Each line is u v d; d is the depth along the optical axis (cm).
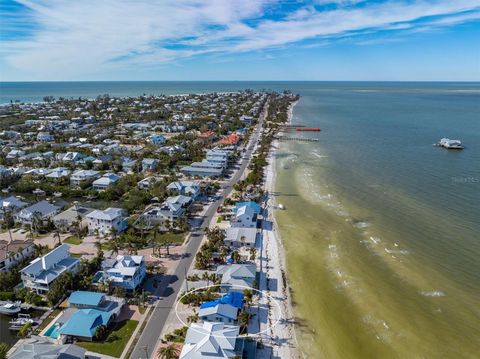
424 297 6719
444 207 10719
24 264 7319
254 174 13588
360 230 9356
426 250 8319
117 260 6950
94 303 5956
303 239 8888
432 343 5634
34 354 4672
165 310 6116
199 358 4812
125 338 5434
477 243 8581
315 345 5556
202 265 7388
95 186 12375
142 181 12519
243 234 8506
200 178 13750
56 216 9325
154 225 9269
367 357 5372
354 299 6669
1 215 9750
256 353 5316
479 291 6875
